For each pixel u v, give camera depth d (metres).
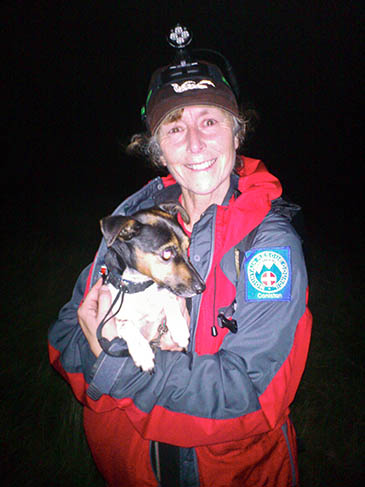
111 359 0.65
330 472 1.28
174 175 0.77
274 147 5.79
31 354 1.72
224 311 0.66
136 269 0.76
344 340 1.90
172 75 0.71
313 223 3.45
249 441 0.68
